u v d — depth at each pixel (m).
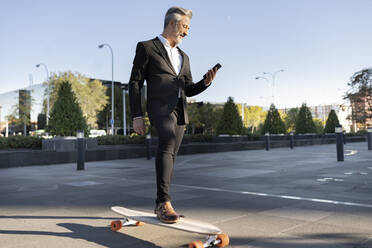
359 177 6.47
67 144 11.91
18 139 12.73
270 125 25.84
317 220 3.14
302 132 29.62
